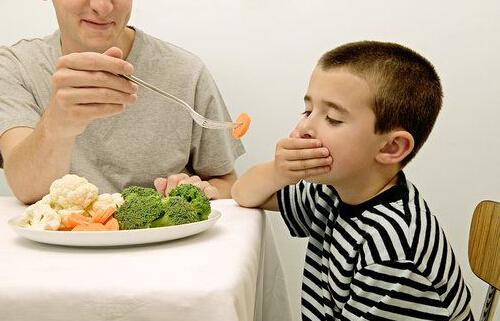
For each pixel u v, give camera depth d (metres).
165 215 0.79
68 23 1.21
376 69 0.88
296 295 1.72
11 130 1.19
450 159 1.64
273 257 1.25
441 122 1.63
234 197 1.09
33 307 0.58
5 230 0.86
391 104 0.88
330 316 0.94
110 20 1.20
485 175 1.63
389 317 0.81
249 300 0.67
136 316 0.58
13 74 1.31
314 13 1.63
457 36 1.59
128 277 0.61
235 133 0.91
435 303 0.81
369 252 0.83
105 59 0.78
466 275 1.66
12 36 1.73
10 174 1.08
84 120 0.84
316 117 0.90
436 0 1.59
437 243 0.84
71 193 0.82
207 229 0.85
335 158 0.88
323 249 0.98
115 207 0.81
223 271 0.63
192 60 1.46
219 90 1.68
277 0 1.63
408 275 0.80
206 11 1.66
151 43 1.40
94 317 0.58
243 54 1.67
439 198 1.66
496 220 0.95
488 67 1.59
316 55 1.64
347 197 0.93
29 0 1.71
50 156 1.02
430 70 0.96
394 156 0.90
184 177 1.20
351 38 1.63
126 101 0.82
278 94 1.67
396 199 0.88
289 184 0.98
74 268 0.65
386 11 1.61
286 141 0.92
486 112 1.61
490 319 1.00
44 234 0.72
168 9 1.67
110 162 1.35
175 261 0.67
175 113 1.38
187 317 0.58
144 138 1.36
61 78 0.78
